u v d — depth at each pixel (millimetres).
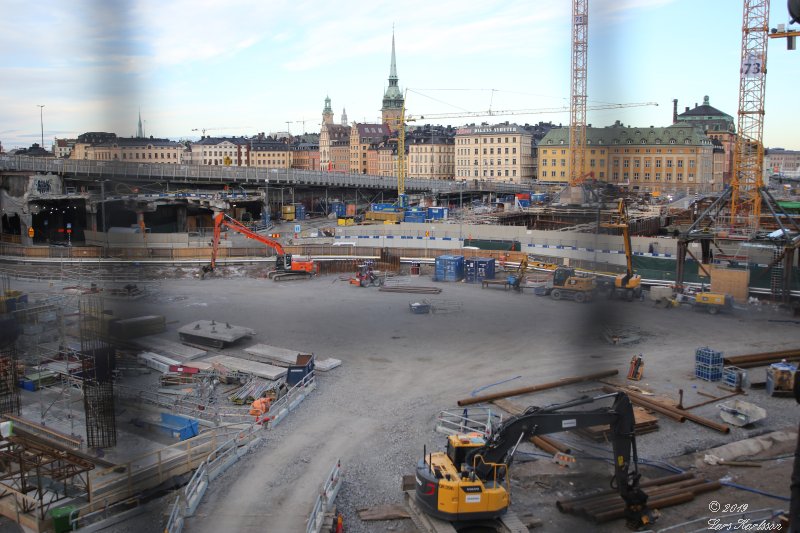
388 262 79562
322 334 50438
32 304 53719
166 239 90750
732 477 28156
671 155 195875
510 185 177875
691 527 24094
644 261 70875
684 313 56469
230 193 122188
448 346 47188
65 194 100750
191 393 37500
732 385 38469
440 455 25344
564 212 121438
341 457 29859
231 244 91562
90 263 80438
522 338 49125
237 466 28906
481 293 65875
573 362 43250
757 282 60781
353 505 25906
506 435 24062
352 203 159625
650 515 24750
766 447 31047
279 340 48812
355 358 44656
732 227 72438
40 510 25109
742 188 99812
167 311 57438
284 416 34562
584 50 155750
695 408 35500
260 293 65875
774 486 27203
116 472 27859
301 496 26156
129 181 112062
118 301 60656
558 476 28203
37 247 84812
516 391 37219
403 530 24344
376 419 34281
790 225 82500
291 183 134500
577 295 61281
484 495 23281
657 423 33406
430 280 73625
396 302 61562
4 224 104812
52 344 46094
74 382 38438
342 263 78875
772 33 54062
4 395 36844
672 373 41062
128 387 38406
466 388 38688
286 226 122438
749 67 88000
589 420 24391
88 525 24625
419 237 94750
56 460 27000
